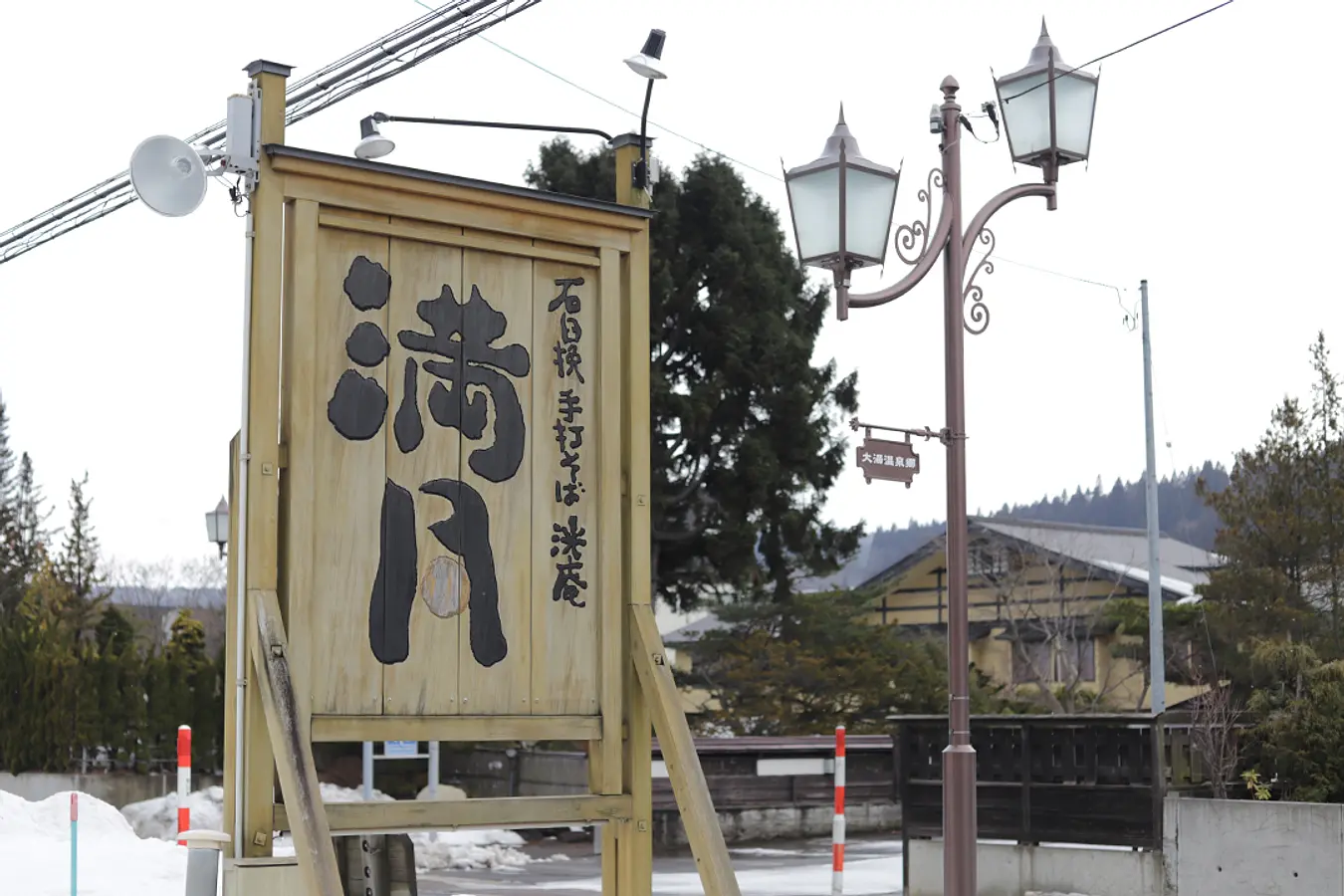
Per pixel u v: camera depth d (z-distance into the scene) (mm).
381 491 5484
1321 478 19453
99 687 23406
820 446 23859
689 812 5660
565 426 5898
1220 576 19750
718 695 30906
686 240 23297
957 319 8234
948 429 8102
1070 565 33281
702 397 22281
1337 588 19031
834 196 7918
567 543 5840
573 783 20031
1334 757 12867
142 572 49594
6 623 28484
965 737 7832
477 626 5617
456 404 5672
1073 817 11523
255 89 5391
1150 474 20969
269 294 5301
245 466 5227
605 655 5832
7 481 49250
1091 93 8898
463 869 16906
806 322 24516
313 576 5305
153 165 5352
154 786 22766
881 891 13781
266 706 5016
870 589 36625
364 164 5461
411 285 5633
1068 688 29438
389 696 5406
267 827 5141
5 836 14867
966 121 8578
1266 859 10555
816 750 20250
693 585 24688
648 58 6742
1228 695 17172
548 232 5902
